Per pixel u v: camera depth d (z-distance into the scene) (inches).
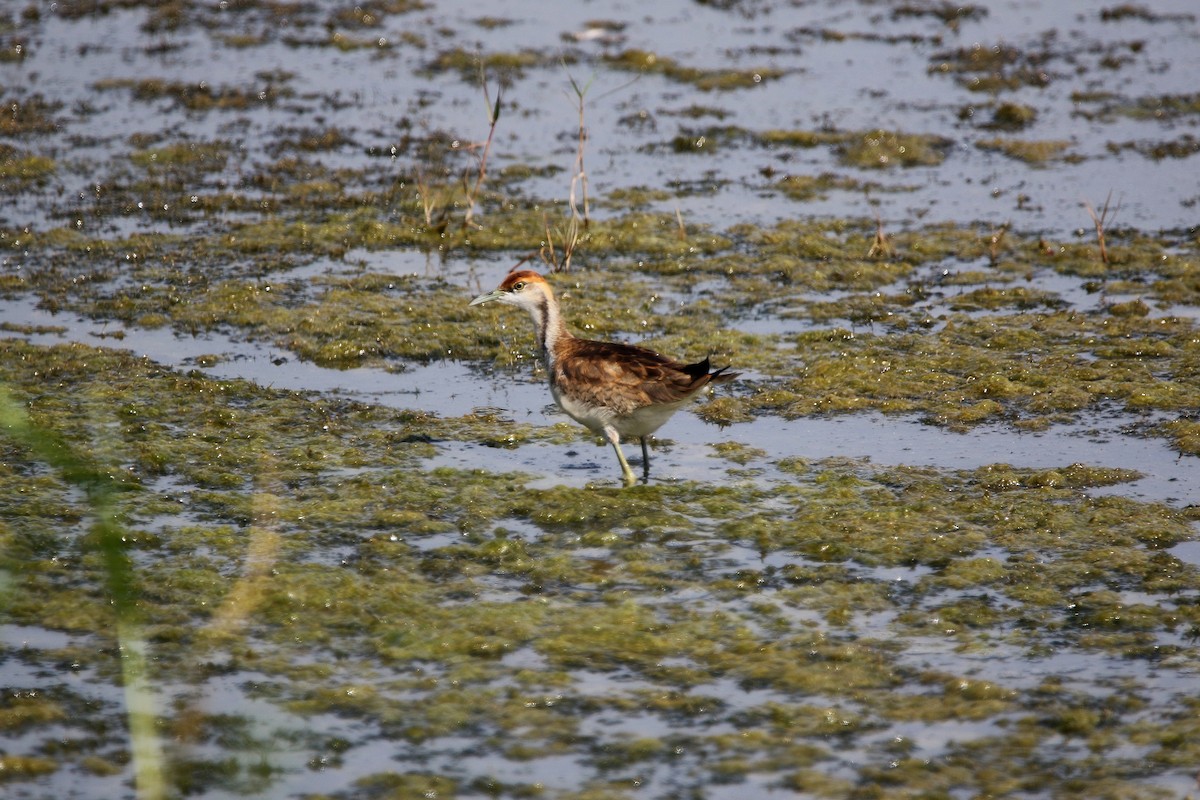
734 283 960.9
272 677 507.2
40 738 466.9
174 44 1491.1
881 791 439.8
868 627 542.9
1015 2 1663.4
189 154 1189.1
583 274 977.5
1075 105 1307.8
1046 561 591.8
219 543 609.6
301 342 858.1
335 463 700.7
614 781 447.2
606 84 1386.6
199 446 713.6
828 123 1273.4
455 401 790.5
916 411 765.3
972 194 1114.7
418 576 583.5
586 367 673.6
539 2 1667.1
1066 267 971.9
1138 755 454.9
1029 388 785.6
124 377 799.1
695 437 742.5
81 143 1207.6
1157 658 514.0
